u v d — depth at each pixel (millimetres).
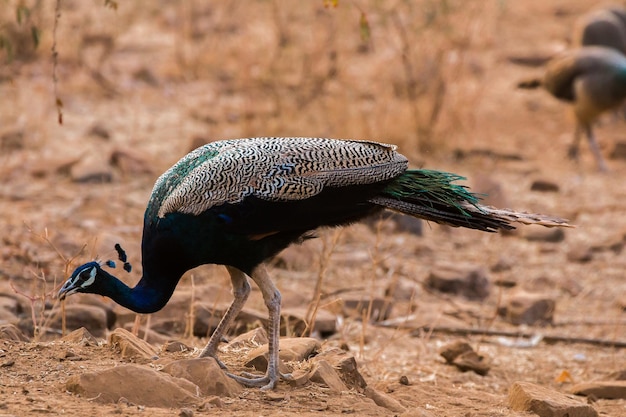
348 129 18578
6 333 8438
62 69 21531
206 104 20703
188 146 16781
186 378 7270
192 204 7328
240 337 8953
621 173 19625
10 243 12609
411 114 19703
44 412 6512
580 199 17734
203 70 23094
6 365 7488
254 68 22312
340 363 8023
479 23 26297
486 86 24281
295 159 7477
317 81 20703
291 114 18984
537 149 20766
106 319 10180
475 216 7762
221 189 7328
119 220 14289
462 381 9898
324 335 10922
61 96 20281
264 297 7594
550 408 7836
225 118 19562
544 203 17219
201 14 26984
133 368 7027
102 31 23516
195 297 10883
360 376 8086
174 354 8148
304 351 8375
